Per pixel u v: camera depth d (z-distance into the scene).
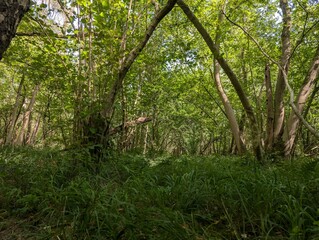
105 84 4.74
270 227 2.20
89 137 4.56
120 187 3.37
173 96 12.69
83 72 4.95
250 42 9.48
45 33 4.71
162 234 2.14
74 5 4.68
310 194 2.62
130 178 3.85
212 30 8.27
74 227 2.30
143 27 7.21
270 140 7.81
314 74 7.62
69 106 5.11
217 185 3.16
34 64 5.11
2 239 2.35
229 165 5.11
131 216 2.46
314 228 1.97
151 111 12.62
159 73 11.40
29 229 2.52
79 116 4.60
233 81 6.21
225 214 2.49
